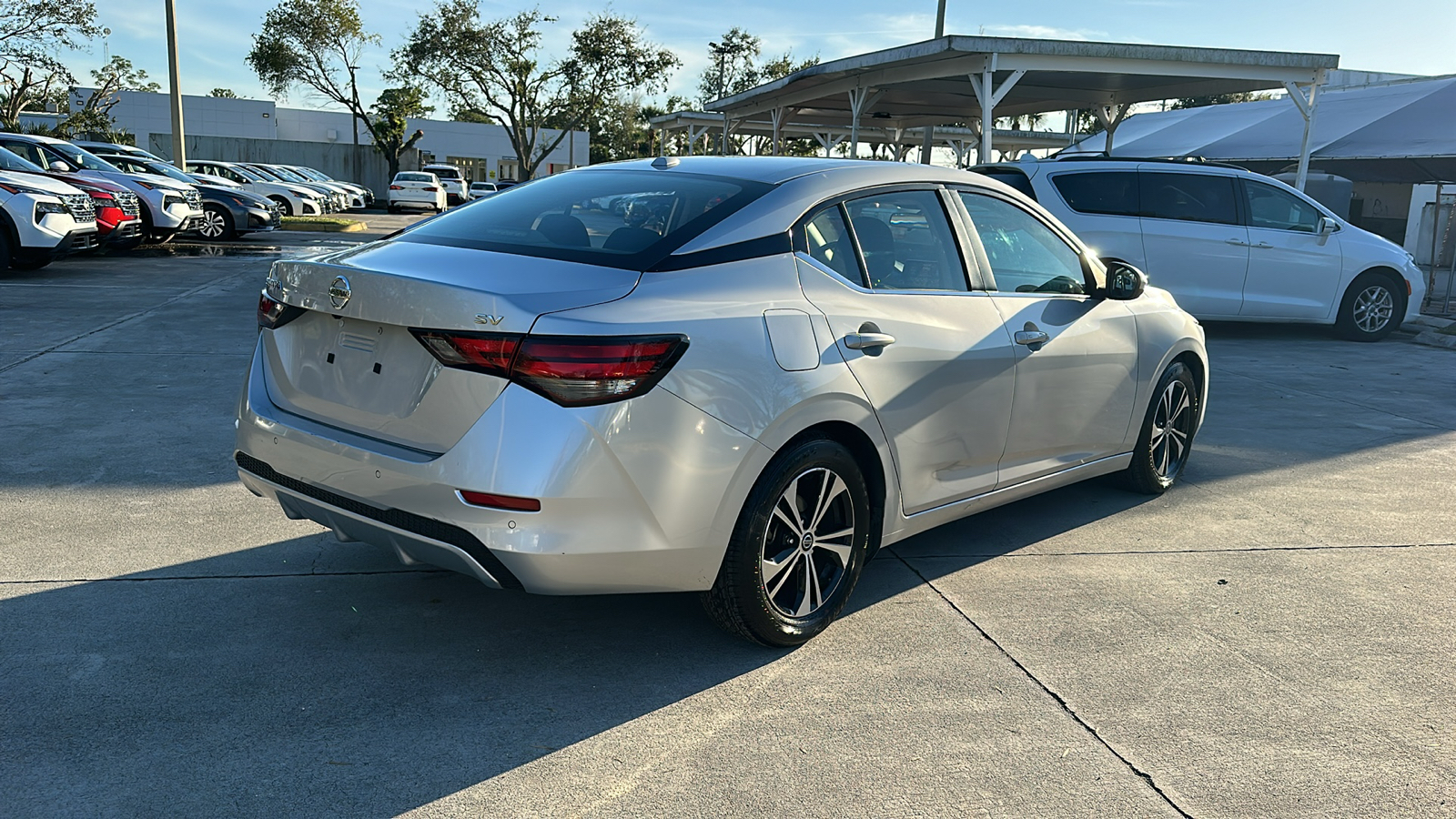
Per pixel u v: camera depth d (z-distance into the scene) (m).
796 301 3.09
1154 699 3.01
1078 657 3.27
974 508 3.87
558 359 2.58
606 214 3.26
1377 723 2.91
